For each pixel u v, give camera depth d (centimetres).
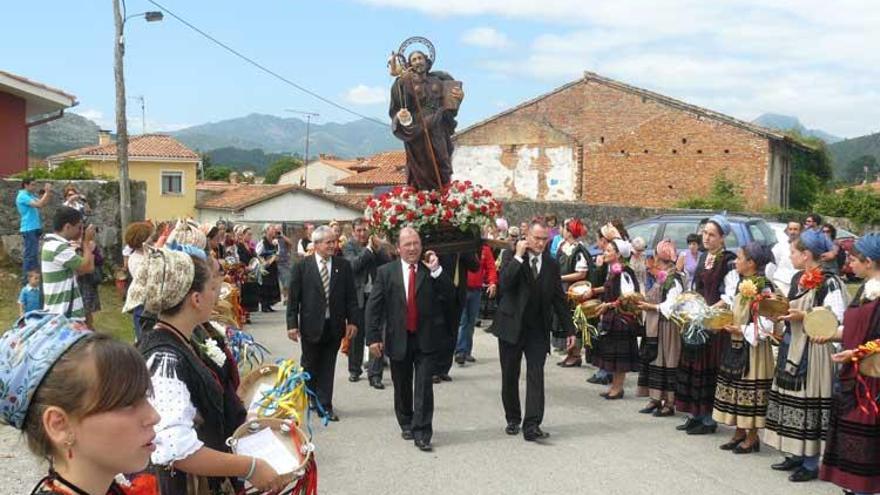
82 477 191
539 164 3409
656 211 2267
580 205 2356
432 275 718
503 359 742
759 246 668
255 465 284
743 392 668
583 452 691
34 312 200
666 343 801
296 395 329
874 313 531
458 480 616
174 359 287
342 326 789
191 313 301
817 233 618
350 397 901
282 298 1858
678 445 714
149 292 292
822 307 576
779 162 3344
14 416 186
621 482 613
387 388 946
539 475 629
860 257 548
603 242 956
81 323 201
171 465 275
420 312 707
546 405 864
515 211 2470
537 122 3406
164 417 273
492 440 728
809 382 606
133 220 1684
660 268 845
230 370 330
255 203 4125
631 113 3344
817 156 3659
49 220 1505
